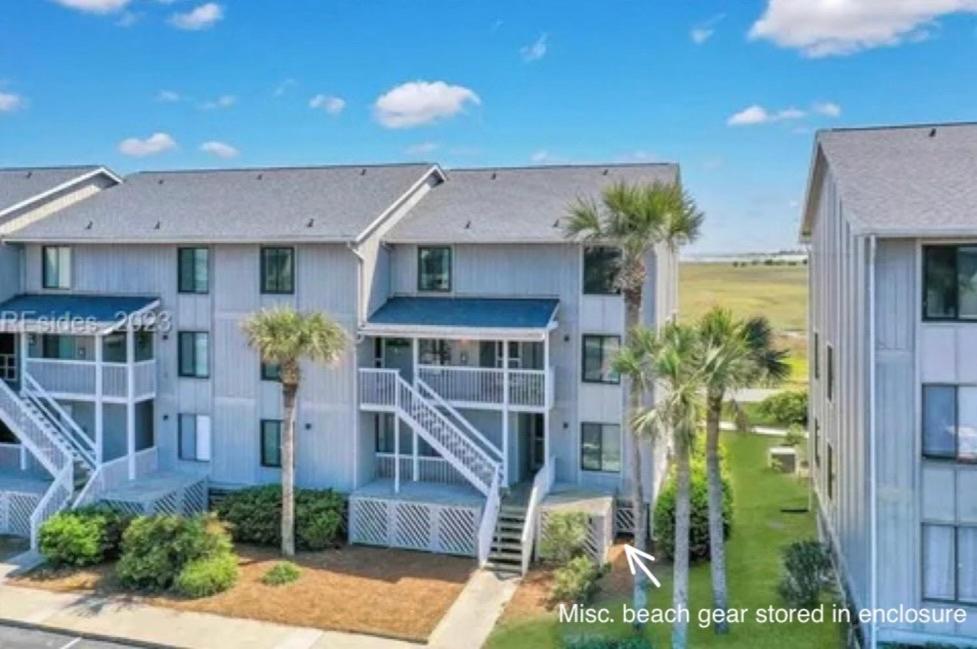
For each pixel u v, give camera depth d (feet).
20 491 72.59
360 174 87.10
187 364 79.41
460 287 75.31
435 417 70.85
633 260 54.39
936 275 44.62
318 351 64.13
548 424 70.13
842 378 55.72
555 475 73.36
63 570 63.16
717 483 50.11
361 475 74.08
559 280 72.54
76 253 82.23
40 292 83.51
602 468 72.18
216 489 77.71
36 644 50.98
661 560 64.54
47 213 86.28
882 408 45.44
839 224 56.70
